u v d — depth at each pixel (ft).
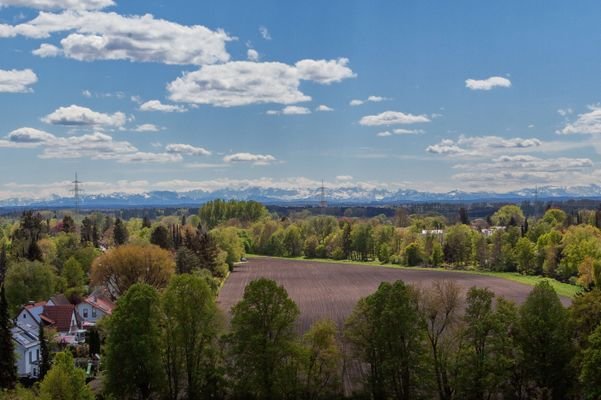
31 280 426.10
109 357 240.73
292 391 232.94
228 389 247.29
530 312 234.58
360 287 597.93
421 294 254.88
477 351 229.66
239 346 237.45
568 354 226.99
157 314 247.29
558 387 228.22
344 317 424.05
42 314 380.17
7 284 422.41
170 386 245.86
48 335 333.21
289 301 242.58
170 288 249.34
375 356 237.66
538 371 228.63
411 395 233.76
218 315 255.70
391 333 232.53
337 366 250.16
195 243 608.19
